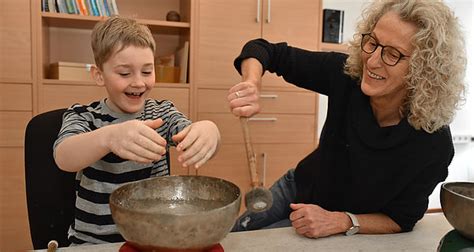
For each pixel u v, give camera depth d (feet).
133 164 3.62
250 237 3.17
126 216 1.89
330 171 4.10
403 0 3.31
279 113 8.80
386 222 3.48
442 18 3.26
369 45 3.46
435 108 3.37
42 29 7.32
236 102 3.28
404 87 3.50
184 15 8.52
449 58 3.29
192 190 2.48
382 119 3.80
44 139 3.85
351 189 3.95
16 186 7.30
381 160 3.59
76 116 3.48
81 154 2.64
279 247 2.99
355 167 3.77
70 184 3.88
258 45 4.53
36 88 7.25
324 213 3.33
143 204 2.37
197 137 2.65
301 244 3.07
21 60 7.15
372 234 3.41
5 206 7.29
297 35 8.70
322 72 4.33
